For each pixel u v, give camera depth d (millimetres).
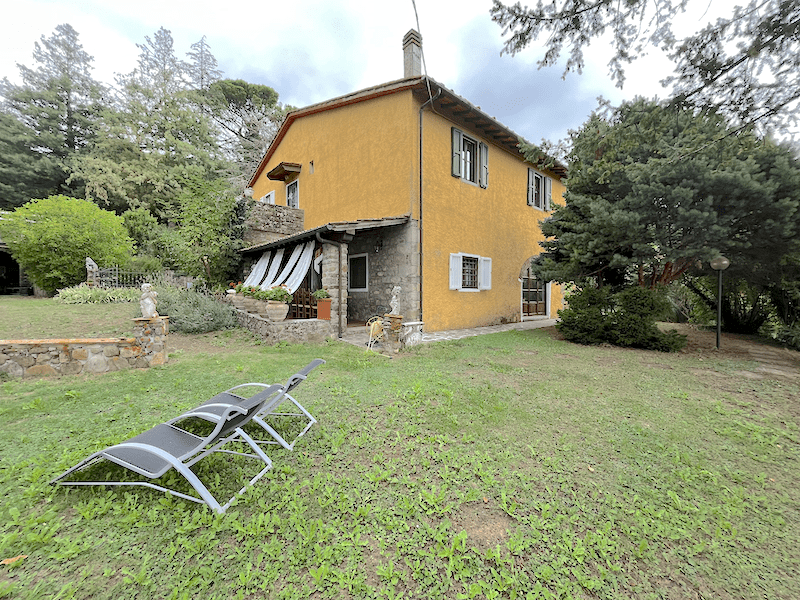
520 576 1748
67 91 24828
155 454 2164
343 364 5848
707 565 1859
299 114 12883
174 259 12578
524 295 14531
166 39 27641
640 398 4434
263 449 2957
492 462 2822
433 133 10133
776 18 3953
